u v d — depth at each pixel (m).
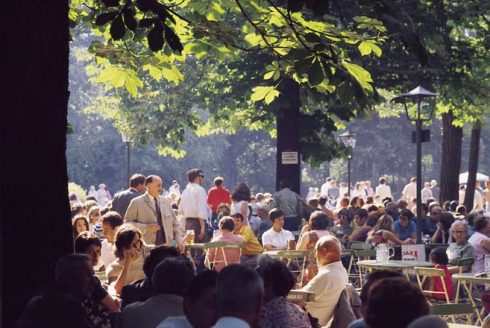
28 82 9.16
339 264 14.23
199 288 8.27
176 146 39.59
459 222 22.19
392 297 6.21
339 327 14.14
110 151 103.44
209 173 107.19
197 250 26.97
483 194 55.50
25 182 9.21
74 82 103.62
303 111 33.78
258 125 39.31
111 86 14.74
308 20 12.45
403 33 10.27
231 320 6.84
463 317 20.47
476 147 44.81
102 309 11.63
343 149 34.75
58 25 9.25
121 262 15.41
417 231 26.61
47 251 9.30
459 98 34.66
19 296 9.22
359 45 12.45
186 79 37.91
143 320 9.49
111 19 10.30
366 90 11.32
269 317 10.23
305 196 116.31
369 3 10.31
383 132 109.00
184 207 28.66
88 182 102.69
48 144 9.26
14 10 9.12
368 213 31.28
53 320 6.57
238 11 14.27
